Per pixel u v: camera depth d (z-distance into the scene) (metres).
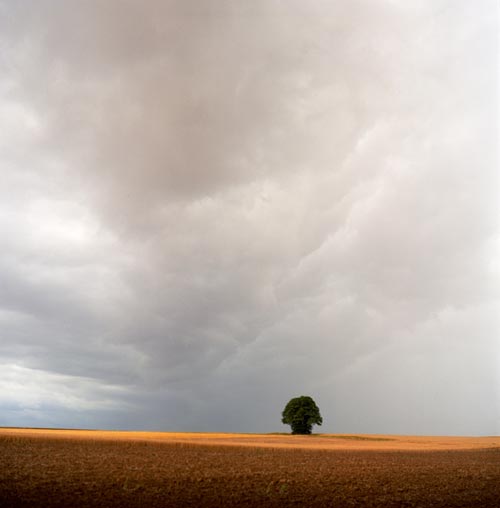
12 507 18.22
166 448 46.28
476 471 34.41
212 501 21.25
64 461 30.72
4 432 55.91
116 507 19.11
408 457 45.75
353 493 24.47
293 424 104.00
